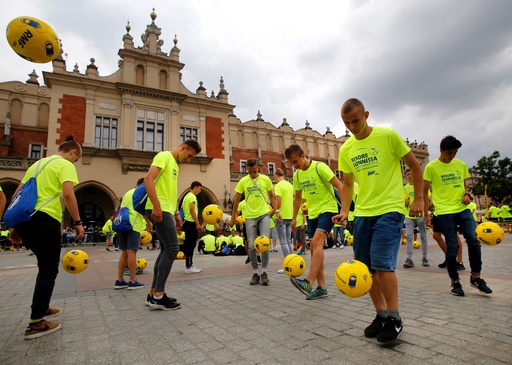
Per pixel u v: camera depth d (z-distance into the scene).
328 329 2.70
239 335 2.60
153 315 3.28
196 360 2.12
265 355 2.18
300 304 3.60
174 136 22.95
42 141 25.45
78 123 20.20
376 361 2.03
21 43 2.88
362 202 2.69
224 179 24.53
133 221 4.84
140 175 21.34
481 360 1.99
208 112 25.06
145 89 22.09
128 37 22.58
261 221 5.07
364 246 2.65
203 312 3.36
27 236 2.85
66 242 20.20
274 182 31.41
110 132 21.03
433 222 4.88
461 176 4.16
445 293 3.95
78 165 19.78
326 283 4.85
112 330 2.81
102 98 21.17
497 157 33.25
